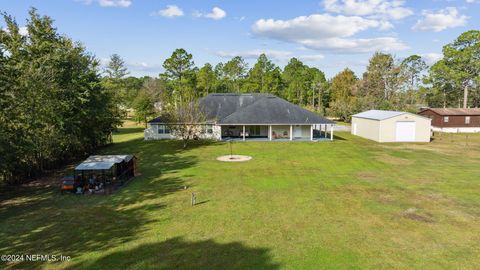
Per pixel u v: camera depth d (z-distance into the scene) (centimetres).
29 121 2098
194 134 3903
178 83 7625
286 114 4231
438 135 4616
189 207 1614
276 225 1370
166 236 1270
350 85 7806
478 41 6119
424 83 7250
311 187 1961
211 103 4672
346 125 6206
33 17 2630
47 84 2372
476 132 5072
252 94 4900
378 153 3123
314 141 3988
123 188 1984
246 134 4434
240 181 2117
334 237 1247
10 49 2412
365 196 1767
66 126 2714
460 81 6500
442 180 2095
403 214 1488
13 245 1203
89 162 2062
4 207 1667
